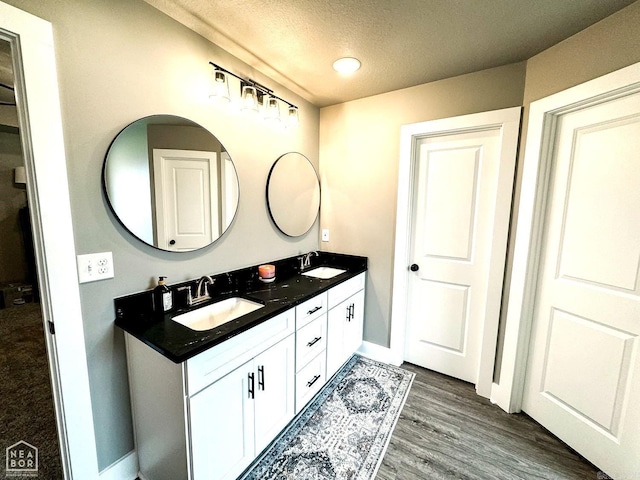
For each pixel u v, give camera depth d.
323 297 1.86
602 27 1.31
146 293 1.35
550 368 1.65
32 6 0.95
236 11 1.31
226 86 1.52
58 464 1.39
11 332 2.87
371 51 1.63
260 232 2.04
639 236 1.26
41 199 1.00
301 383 1.70
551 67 1.55
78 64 1.08
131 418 1.34
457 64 1.77
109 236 1.21
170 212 1.44
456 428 1.70
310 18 1.34
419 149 2.19
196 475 1.09
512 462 1.47
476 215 2.01
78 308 1.13
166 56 1.36
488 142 1.92
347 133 2.44
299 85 2.09
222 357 1.16
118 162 1.22
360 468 1.42
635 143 1.26
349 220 2.51
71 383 1.13
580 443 1.49
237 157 1.79
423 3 1.23
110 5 1.15
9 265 3.62
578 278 1.50
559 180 1.58
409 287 2.35
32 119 0.97
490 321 1.93
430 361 2.32
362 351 2.57
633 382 1.29
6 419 1.70
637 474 1.27
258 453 1.39
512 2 1.21
